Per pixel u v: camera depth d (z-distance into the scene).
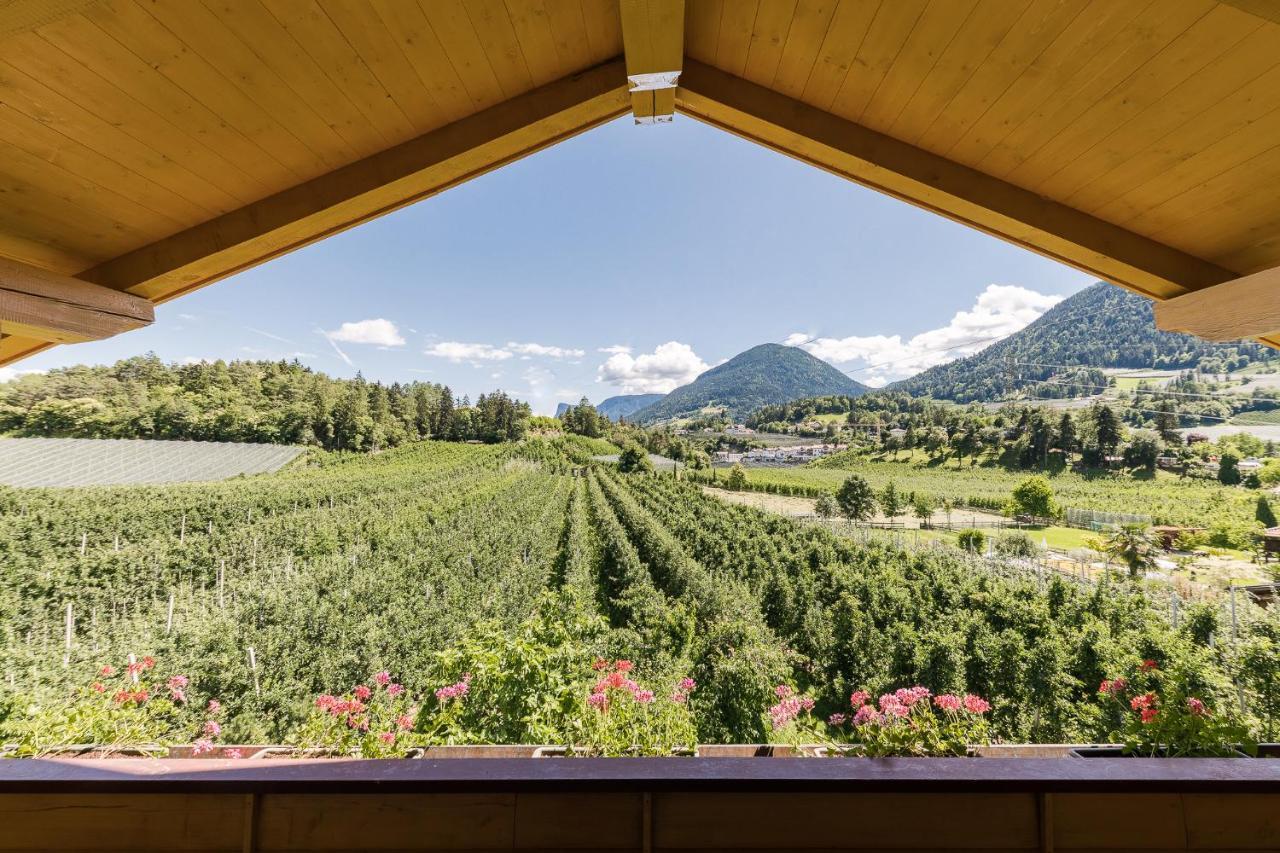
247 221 1.71
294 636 5.30
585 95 1.70
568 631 4.34
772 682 5.25
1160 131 1.42
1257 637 5.17
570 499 17.67
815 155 1.86
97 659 5.27
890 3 1.31
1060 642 5.58
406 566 7.98
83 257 1.70
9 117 1.24
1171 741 1.46
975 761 1.02
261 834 1.00
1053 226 1.78
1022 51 1.32
